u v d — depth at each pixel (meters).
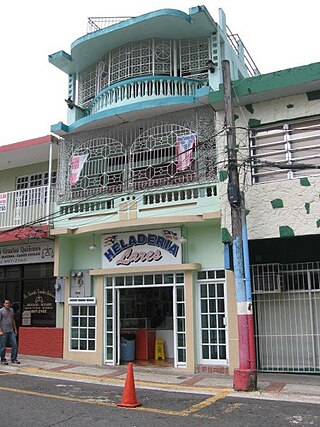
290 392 9.35
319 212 10.73
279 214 11.05
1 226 15.77
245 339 9.78
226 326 11.98
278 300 12.40
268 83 11.50
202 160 12.75
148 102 13.23
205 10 13.58
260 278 12.45
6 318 13.08
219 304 12.27
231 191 10.17
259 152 11.95
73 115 15.52
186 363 12.15
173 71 14.53
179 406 8.17
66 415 7.41
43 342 14.52
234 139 10.38
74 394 9.20
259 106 12.00
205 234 12.74
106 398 8.82
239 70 16.06
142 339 14.18
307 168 10.26
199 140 12.90
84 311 14.05
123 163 14.22
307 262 12.23
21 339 14.97
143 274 13.25
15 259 16.06
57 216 14.51
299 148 11.54
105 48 15.23
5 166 18.30
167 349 14.34
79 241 14.65
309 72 11.14
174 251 12.83
